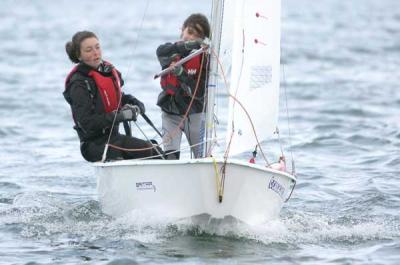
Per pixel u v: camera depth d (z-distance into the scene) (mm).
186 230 25781
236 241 25453
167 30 134375
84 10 189375
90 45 27375
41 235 26688
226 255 24094
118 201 26938
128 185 26062
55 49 104688
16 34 123812
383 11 195750
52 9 189500
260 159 41781
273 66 26047
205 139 25938
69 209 30047
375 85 75875
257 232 26031
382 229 27859
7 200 32500
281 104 64062
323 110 60656
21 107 60438
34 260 24000
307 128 52500
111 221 27609
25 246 25469
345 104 63500
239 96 25703
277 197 26125
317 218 29359
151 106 61656
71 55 27812
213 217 25062
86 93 27281
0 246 25484
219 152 36219
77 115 27188
